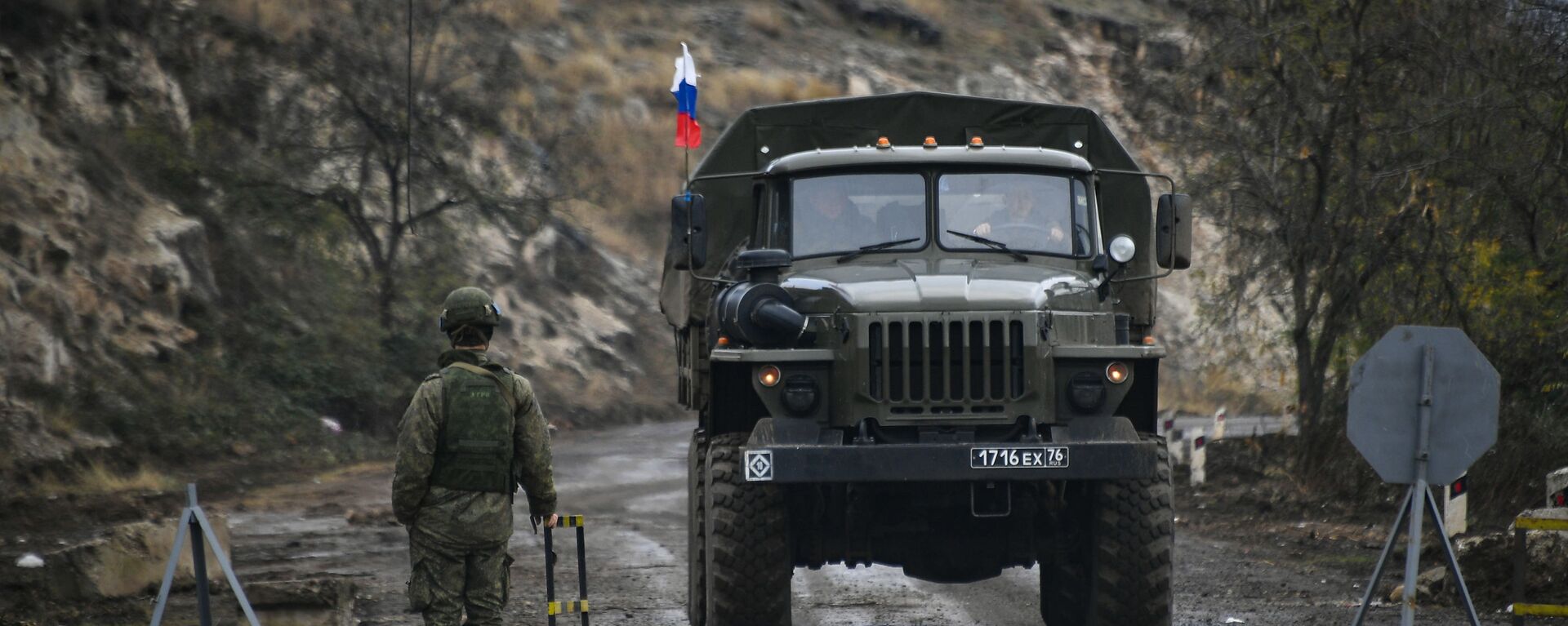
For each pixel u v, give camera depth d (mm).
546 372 139750
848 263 34875
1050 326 30719
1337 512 63531
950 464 29266
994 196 35500
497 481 24766
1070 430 30344
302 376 100375
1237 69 70938
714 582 30922
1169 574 30312
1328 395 71125
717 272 39562
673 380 152875
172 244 98188
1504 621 36125
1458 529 49688
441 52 133750
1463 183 59906
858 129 40438
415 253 124688
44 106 100875
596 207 173750
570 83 198750
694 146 55188
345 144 120938
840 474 29266
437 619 24281
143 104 111625
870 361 30266
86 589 36750
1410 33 64188
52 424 74188
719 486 31250
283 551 54188
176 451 82250
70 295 86438
